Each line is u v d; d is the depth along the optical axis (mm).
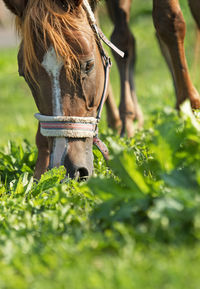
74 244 3654
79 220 4164
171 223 3668
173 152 4316
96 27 5871
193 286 2881
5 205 5074
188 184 4094
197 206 3631
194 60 9977
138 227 3691
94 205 4562
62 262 3334
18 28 5898
